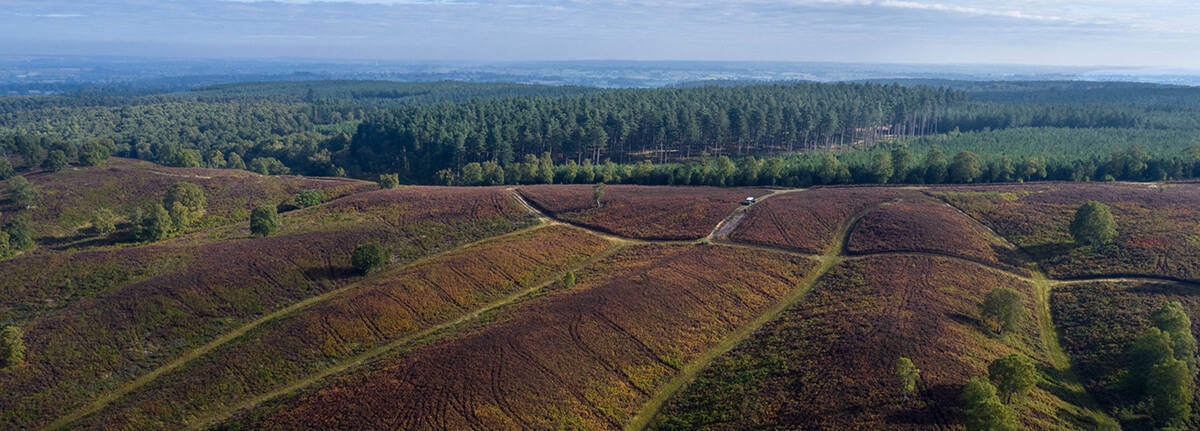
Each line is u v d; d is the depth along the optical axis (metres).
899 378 53.66
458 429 49.75
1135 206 101.12
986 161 149.00
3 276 76.62
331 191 135.25
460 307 77.06
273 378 60.72
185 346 67.38
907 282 76.81
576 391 56.22
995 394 47.69
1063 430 48.50
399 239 97.38
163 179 134.50
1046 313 72.88
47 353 61.91
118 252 85.81
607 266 88.44
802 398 52.88
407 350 64.12
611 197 120.50
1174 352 56.59
